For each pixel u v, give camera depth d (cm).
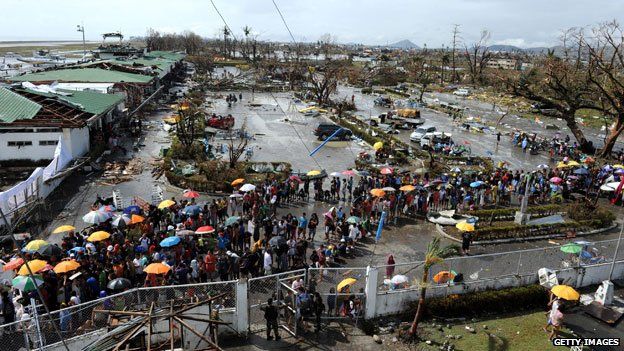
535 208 2736
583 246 1944
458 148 4166
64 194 2734
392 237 2367
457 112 6700
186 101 5456
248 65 12319
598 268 1964
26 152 3145
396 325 1630
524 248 2308
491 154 4191
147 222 2083
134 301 1417
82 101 3725
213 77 10006
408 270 1769
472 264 1805
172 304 1288
